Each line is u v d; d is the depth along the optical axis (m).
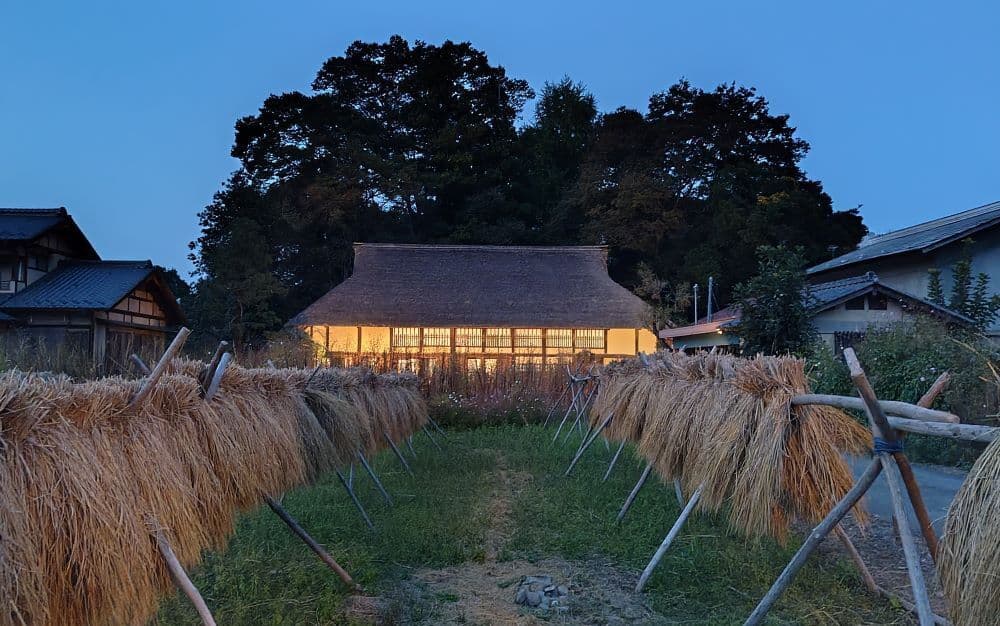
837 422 4.12
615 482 7.93
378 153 40.19
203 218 37.84
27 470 2.27
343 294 28.45
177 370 3.81
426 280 29.77
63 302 20.67
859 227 36.53
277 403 4.66
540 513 6.46
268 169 39.19
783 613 3.98
